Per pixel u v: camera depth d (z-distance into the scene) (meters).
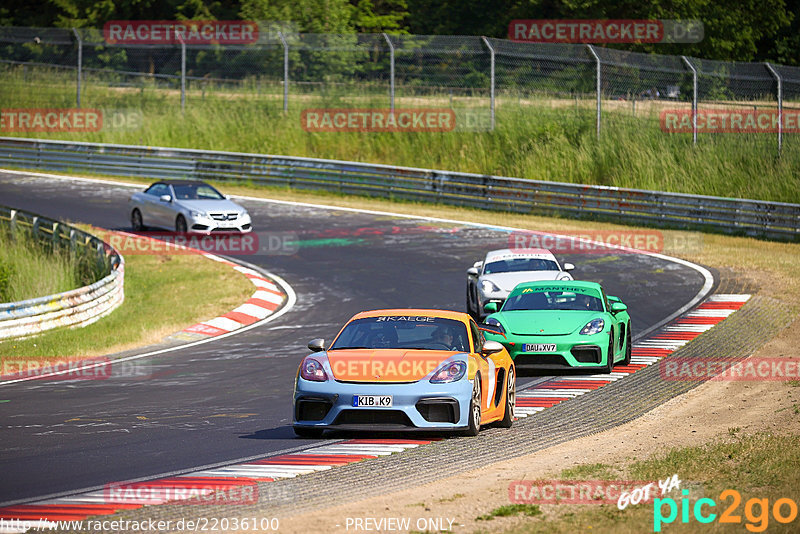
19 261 91.62
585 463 33.38
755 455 32.84
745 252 102.44
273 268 98.06
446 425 37.03
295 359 62.31
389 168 138.38
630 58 151.38
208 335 73.12
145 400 49.59
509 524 25.00
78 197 137.25
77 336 71.50
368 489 30.14
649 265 96.62
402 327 41.06
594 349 53.56
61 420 44.09
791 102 142.75
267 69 186.00
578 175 140.25
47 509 28.06
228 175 150.62
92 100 177.75
